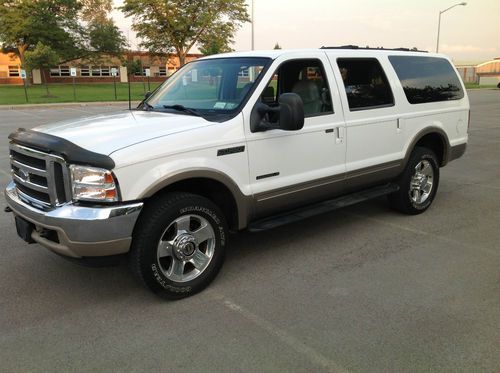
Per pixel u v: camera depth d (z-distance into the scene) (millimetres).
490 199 6930
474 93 38312
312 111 4781
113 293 4062
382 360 3094
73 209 3449
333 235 5426
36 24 49844
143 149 3580
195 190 4254
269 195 4438
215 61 4926
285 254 4875
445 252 4910
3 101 29234
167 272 3883
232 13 40406
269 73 4418
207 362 3090
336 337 3357
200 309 3783
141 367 3047
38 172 3693
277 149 4422
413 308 3760
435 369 3002
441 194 7215
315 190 4836
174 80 5223
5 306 3840
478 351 3186
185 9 39219
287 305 3824
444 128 6266
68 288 4152
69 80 62781
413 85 5867
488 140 12789
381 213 6230
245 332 3438
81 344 3307
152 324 3561
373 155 5375
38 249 5008
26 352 3217
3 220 5934
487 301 3865
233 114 4176
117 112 4844
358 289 4090
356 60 5238
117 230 3473
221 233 4129
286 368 3021
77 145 3514
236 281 4266
